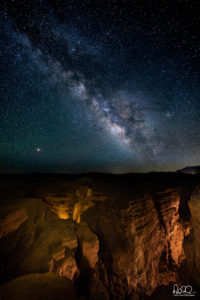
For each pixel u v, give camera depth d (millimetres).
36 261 3842
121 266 4953
